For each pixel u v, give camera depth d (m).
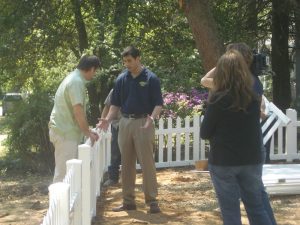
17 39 15.99
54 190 4.35
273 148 11.63
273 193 8.23
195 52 15.69
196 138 11.34
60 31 17.14
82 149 6.16
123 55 7.05
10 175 11.17
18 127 11.49
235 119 4.88
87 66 6.83
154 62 15.57
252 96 4.89
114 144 9.24
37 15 16.23
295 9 15.87
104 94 14.70
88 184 6.16
